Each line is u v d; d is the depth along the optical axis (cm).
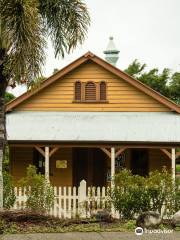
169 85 5141
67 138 2558
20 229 1583
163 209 1875
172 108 2808
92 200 1983
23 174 2806
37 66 1634
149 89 2812
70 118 2783
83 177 2803
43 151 2581
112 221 1733
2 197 1741
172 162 2528
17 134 2598
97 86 2850
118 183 1922
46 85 2841
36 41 1625
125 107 2833
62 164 2797
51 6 1838
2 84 1720
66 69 2838
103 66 2830
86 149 2806
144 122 2717
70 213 1997
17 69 1620
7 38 1598
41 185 1936
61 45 1847
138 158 2792
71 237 1504
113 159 2536
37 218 1673
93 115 2811
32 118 2784
